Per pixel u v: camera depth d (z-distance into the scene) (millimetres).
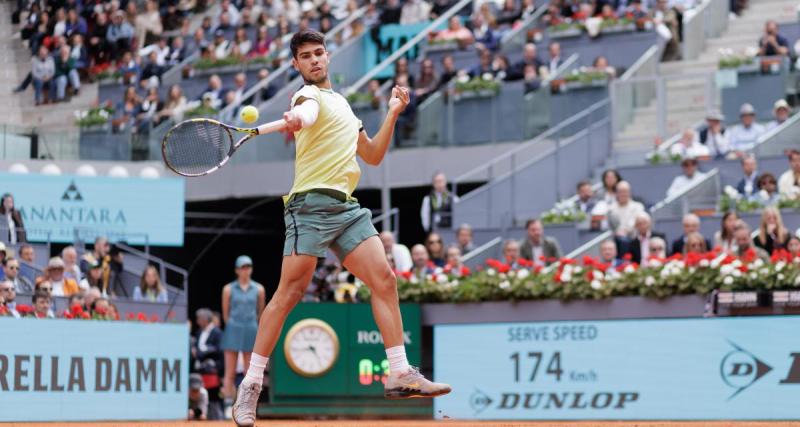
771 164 32594
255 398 12453
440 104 39125
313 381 25969
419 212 44094
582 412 23391
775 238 26797
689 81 36031
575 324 23578
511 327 24188
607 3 41906
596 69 37656
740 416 21938
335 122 12273
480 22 43406
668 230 30641
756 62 35094
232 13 50812
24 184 37625
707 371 22266
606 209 32156
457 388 24656
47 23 53312
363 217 12469
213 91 45594
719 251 23062
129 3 52844
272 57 46344
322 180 12234
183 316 31281
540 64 39719
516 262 26812
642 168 33625
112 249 31125
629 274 23516
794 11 43531
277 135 41594
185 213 43812
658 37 39906
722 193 32188
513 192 35000
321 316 26031
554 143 36969
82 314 24859
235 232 44469
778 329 21688
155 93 46750
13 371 22953
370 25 47500
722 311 22375
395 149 39906
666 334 22672
